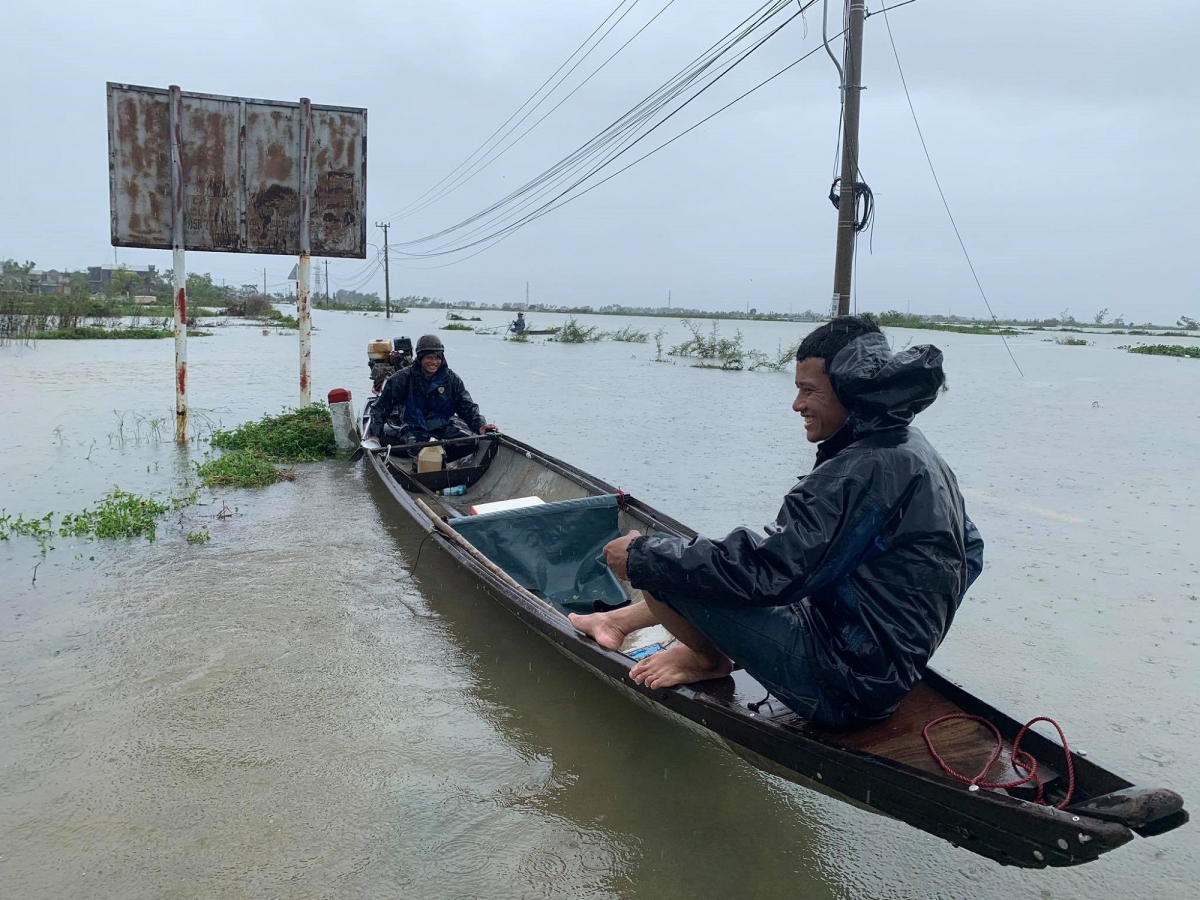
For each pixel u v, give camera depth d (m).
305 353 12.20
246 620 5.46
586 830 3.55
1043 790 2.70
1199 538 7.20
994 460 10.47
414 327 49.06
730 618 3.04
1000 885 3.26
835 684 2.88
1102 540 7.14
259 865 3.29
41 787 3.73
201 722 4.27
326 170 11.43
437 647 5.18
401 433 9.16
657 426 12.70
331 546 6.96
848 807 3.75
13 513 7.68
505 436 8.81
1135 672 4.80
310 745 4.10
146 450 10.52
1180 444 11.64
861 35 10.41
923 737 3.00
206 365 21.64
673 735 4.27
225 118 10.77
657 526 5.60
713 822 3.62
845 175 10.70
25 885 3.16
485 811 3.65
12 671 4.72
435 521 6.00
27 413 13.06
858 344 2.80
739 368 23.17
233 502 8.30
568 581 5.81
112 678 4.68
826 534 2.69
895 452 2.72
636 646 4.52
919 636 2.78
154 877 3.22
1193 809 3.62
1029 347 40.72
